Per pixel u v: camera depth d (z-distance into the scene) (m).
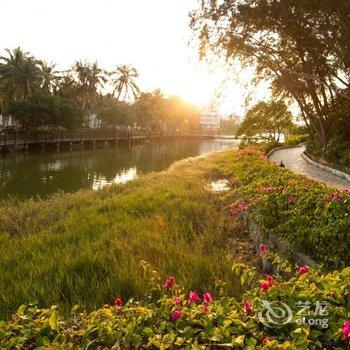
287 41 19.91
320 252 5.87
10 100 50.28
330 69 20.31
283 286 3.38
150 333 2.80
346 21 15.52
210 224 8.95
